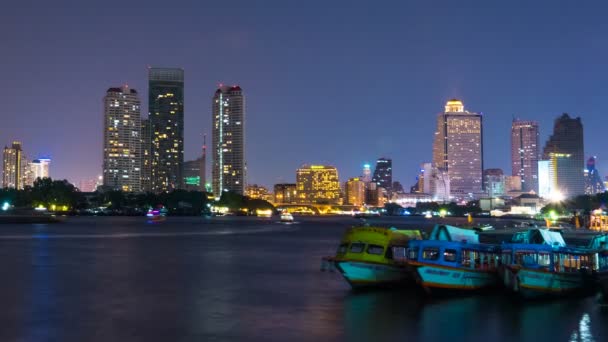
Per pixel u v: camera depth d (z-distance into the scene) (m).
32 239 159.88
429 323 48.41
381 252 65.50
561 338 44.03
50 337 44.16
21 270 84.38
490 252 62.78
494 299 58.38
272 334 45.06
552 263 61.47
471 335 44.78
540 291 58.22
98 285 69.56
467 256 62.22
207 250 126.94
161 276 78.50
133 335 44.78
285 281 73.62
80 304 56.94
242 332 45.69
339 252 67.31
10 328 46.81
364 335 44.78
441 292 59.78
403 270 66.12
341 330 46.25
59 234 187.88
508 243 64.75
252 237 185.88
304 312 53.03
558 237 68.81
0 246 132.12
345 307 55.09
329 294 62.78
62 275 78.75
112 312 53.12
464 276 60.16
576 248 66.06
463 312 52.47
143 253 116.56
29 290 65.44
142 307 55.56
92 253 115.00
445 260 60.66
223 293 64.00
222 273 82.50
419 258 60.53
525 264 61.25
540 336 44.56
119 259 102.69
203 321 49.50
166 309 54.59
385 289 65.38
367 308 54.59
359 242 66.50
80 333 45.28
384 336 44.47
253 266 92.31
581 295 61.38
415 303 56.66
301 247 138.62
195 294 63.25
